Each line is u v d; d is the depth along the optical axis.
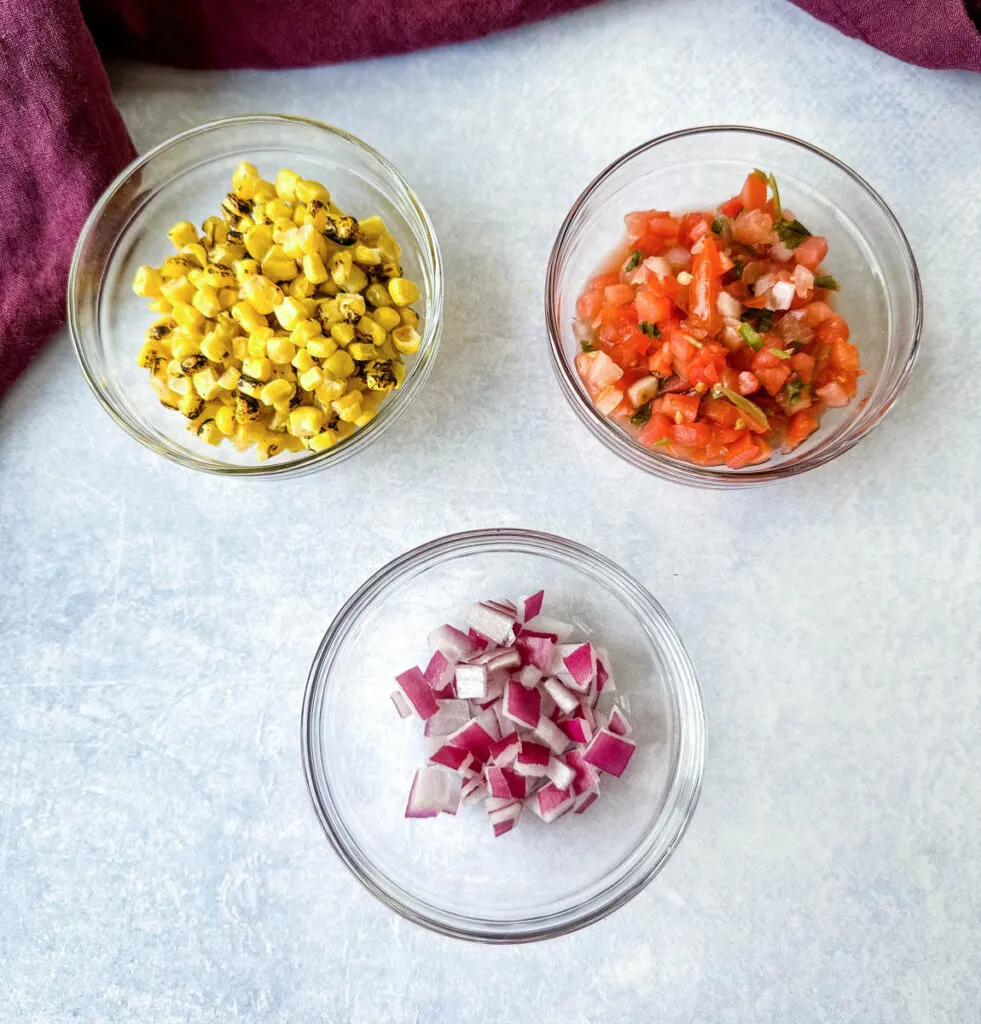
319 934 0.27
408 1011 0.27
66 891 0.27
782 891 0.27
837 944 0.27
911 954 0.27
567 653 0.25
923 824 0.27
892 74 0.28
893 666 0.27
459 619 0.28
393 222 0.27
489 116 0.28
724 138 0.27
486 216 0.28
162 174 0.27
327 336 0.24
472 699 0.25
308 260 0.24
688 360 0.23
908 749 0.27
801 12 0.28
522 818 0.27
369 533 0.27
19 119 0.25
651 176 0.27
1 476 0.28
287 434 0.25
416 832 0.27
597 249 0.27
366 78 0.28
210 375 0.24
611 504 0.27
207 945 0.27
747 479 0.24
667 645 0.26
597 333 0.26
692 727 0.26
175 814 0.27
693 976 0.27
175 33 0.27
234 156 0.27
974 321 0.27
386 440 0.27
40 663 0.28
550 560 0.27
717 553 0.27
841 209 0.27
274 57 0.27
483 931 0.25
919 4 0.26
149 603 0.28
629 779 0.27
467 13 0.27
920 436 0.27
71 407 0.28
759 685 0.27
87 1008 0.27
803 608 0.27
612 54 0.28
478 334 0.28
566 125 0.28
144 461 0.28
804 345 0.25
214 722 0.27
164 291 0.25
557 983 0.27
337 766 0.27
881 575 0.27
